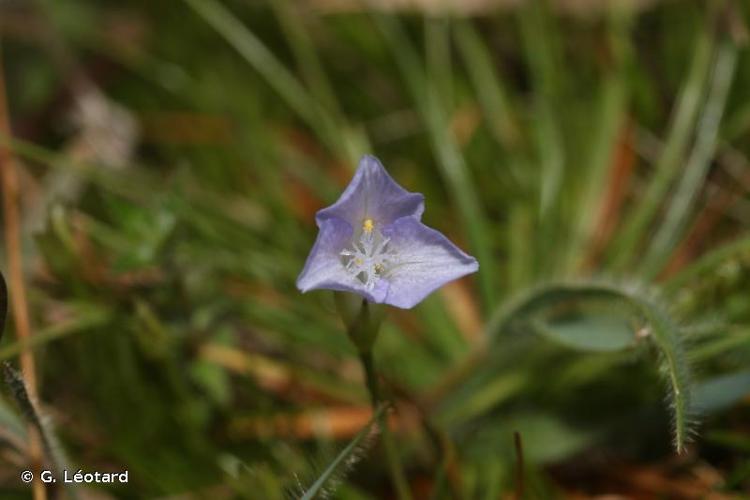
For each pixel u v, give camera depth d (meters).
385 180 0.19
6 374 0.19
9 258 0.23
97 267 0.23
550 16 0.27
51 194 0.25
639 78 0.26
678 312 0.22
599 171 0.25
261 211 0.25
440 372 0.23
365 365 0.20
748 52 0.26
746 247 0.22
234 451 0.22
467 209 0.24
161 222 0.22
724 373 0.22
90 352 0.23
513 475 0.22
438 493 0.21
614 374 0.22
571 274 0.24
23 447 0.21
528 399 0.22
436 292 0.24
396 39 0.27
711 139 0.24
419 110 0.25
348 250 0.19
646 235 0.25
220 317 0.23
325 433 0.22
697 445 0.22
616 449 0.22
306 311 0.23
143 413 0.22
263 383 0.23
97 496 0.21
